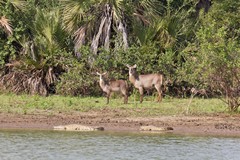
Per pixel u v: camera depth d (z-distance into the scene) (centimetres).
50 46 8838
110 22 8875
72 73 8625
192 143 5781
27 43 8944
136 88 8619
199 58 7181
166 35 8900
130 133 6234
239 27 9331
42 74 8831
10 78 8931
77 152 5375
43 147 5572
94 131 6331
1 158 5156
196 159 5141
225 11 9406
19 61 8862
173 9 9481
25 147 5569
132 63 8719
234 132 6356
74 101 7969
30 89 8794
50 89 8912
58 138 5950
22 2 9106
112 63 8706
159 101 8194
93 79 8662
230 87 7075
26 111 7138
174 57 8825
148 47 8750
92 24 8906
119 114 7069
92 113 7125
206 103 8012
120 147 5578
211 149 5528
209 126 6556
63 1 8931
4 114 6956
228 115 7081
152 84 8144
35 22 8956
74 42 9000
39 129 6406
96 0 8850
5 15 9044
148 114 7094
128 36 9000
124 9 8838
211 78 7038
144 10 9056
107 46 8812
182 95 8775
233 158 5184
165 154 5312
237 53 6856
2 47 9050
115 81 7894
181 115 7056
